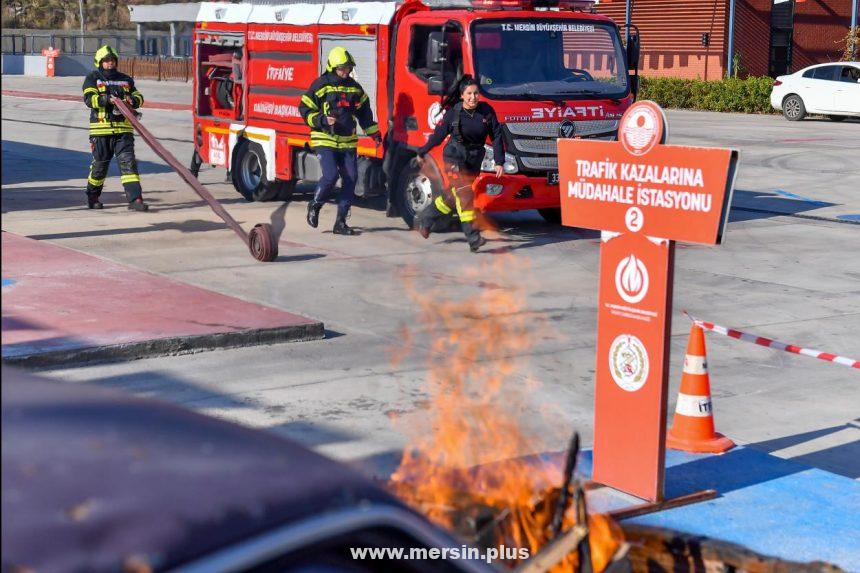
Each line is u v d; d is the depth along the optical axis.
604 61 12.62
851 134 25.92
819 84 29.61
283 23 13.87
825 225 13.73
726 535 4.64
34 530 1.27
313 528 1.43
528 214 14.37
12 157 20.05
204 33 15.60
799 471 5.45
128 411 1.67
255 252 10.60
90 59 59.16
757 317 8.80
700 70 39.16
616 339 4.96
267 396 6.37
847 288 10.03
